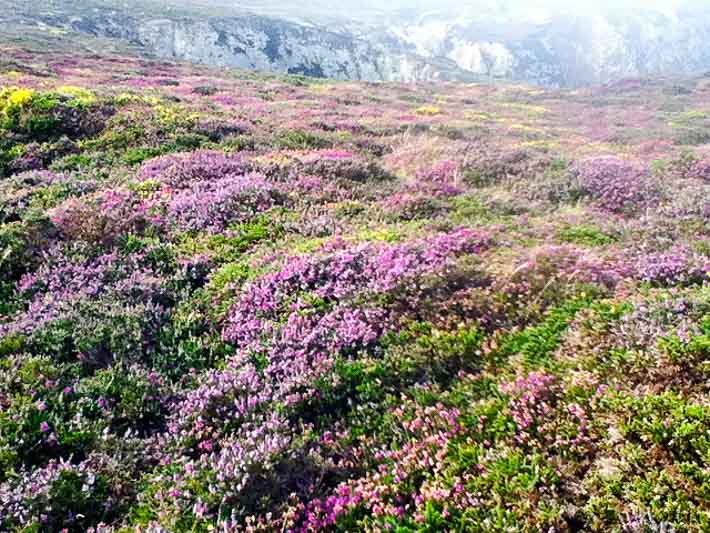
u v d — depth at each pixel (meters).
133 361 8.27
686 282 9.20
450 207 15.08
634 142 32.62
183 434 6.79
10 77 33.00
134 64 58.88
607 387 6.25
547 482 5.36
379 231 12.37
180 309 9.83
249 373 7.87
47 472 5.89
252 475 5.96
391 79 145.25
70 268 10.73
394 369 7.89
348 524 5.42
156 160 18.20
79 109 22.91
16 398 6.87
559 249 10.55
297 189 15.79
